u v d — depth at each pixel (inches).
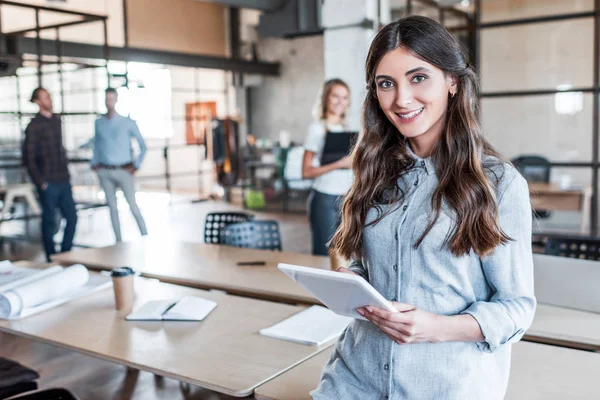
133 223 367.2
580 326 82.5
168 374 69.3
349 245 54.9
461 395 48.6
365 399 52.5
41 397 78.3
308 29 350.9
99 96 465.7
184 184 547.2
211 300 98.1
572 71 313.7
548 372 68.3
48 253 241.9
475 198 47.1
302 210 430.6
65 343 80.0
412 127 49.3
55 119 239.3
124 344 78.9
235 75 485.7
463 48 49.1
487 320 46.5
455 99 49.4
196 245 143.7
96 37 391.2
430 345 49.5
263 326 84.7
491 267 48.1
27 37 319.6
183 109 525.7
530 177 267.9
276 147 442.6
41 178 235.0
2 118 313.9
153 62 385.7
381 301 45.4
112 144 249.1
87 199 412.2
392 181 52.4
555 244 119.7
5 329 87.3
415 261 49.6
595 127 237.6
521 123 330.0
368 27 286.4
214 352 75.2
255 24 482.6
